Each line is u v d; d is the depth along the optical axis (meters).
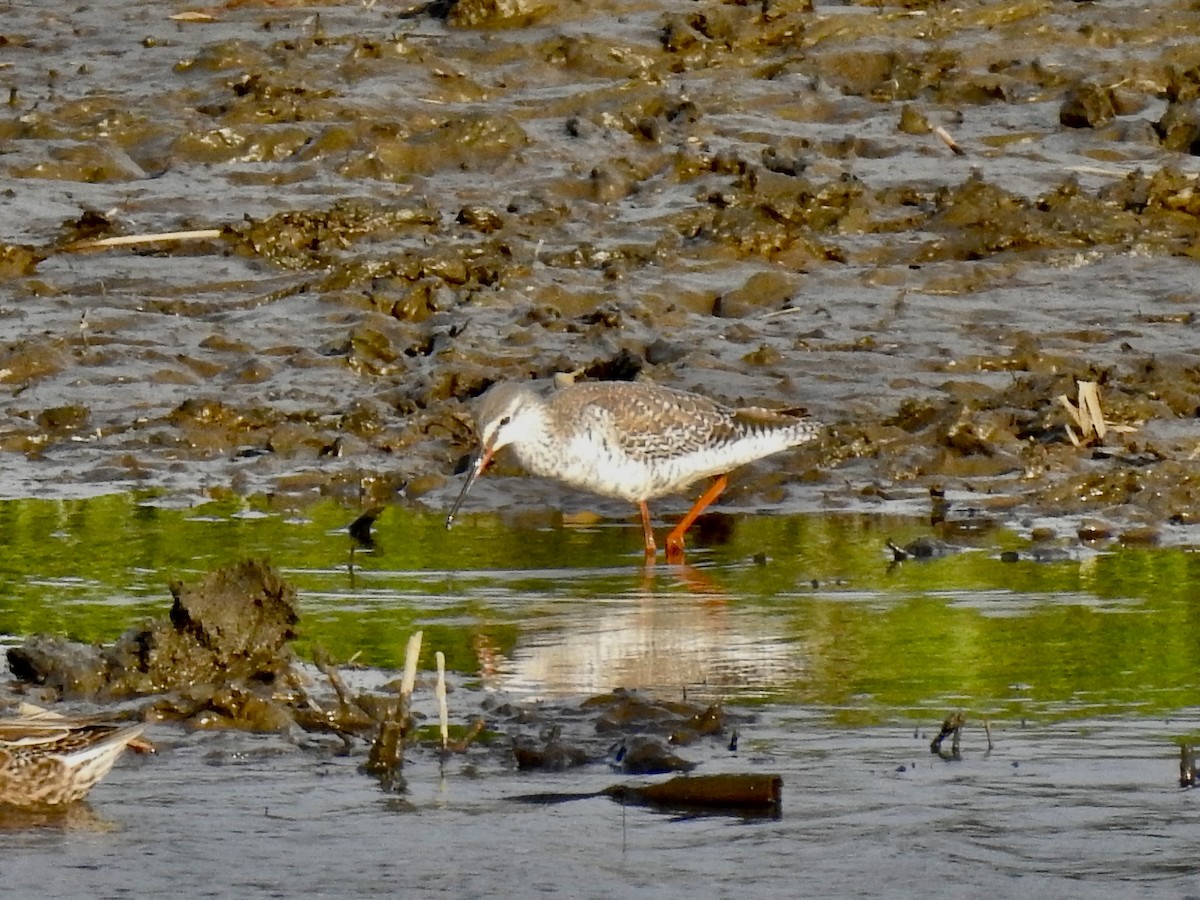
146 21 28.45
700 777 10.05
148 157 24.31
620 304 20.14
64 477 16.88
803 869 9.21
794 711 11.29
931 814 9.80
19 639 12.50
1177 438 17.03
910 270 21.20
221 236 21.72
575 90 26.09
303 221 21.81
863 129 25.30
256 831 9.75
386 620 13.10
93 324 19.77
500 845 9.53
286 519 15.84
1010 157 24.41
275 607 11.95
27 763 9.97
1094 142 24.86
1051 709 11.25
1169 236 21.97
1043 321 20.02
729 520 15.91
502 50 27.06
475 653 12.39
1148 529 15.10
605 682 11.80
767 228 21.81
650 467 15.25
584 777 10.40
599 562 14.72
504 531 15.67
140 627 12.10
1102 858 9.28
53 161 23.92
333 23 28.36
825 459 17.02
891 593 13.62
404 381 18.69
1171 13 28.06
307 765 10.65
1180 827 9.61
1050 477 16.38
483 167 24.11
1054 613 13.05
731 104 25.81
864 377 18.48
